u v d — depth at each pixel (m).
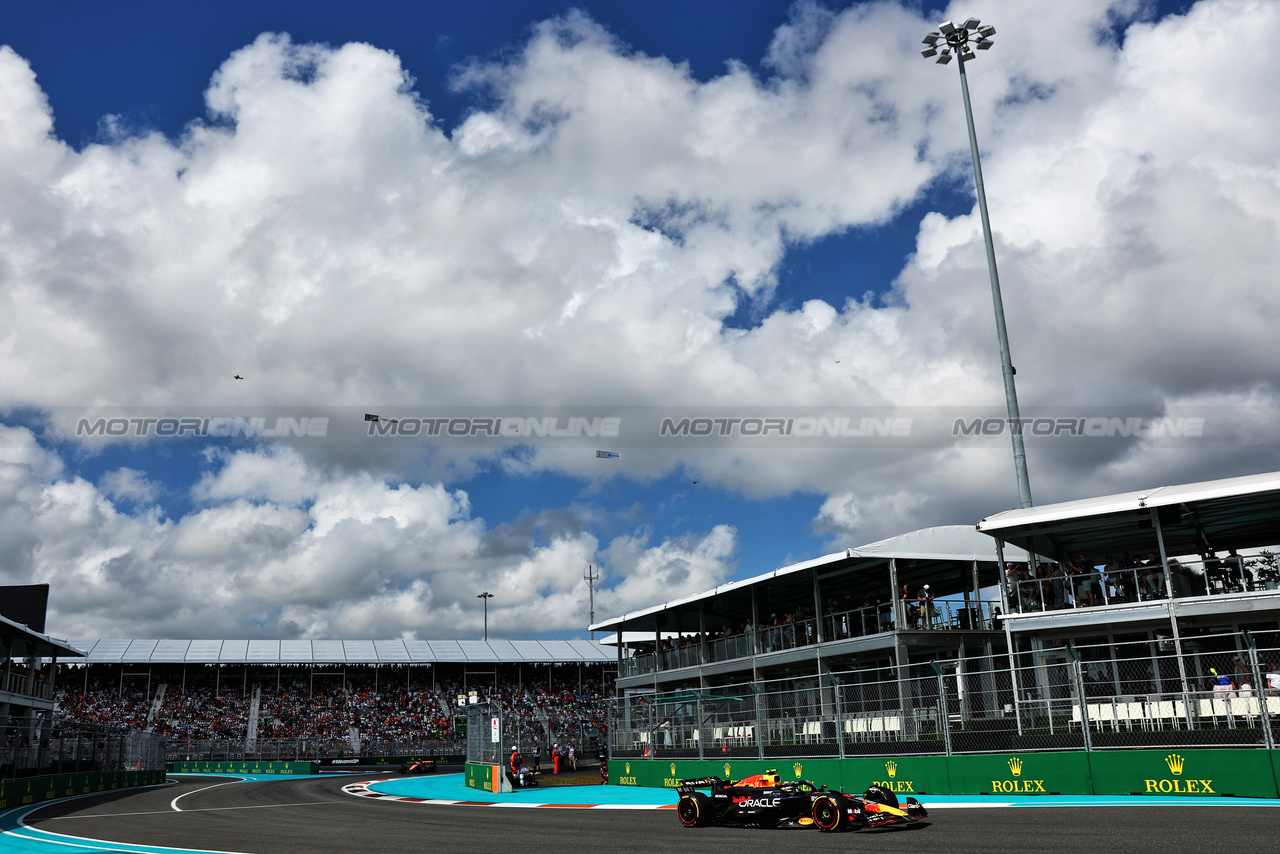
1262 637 22.84
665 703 30.62
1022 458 29.66
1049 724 20.11
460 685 79.69
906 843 13.26
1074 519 23.48
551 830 17.55
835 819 15.15
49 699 47.72
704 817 17.30
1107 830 13.30
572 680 82.31
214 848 16.06
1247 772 16.91
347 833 18.22
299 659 71.75
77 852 15.84
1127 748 18.38
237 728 69.50
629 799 25.28
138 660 67.94
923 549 29.61
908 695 25.77
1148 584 23.75
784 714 27.84
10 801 28.67
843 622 31.56
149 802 30.19
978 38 34.25
